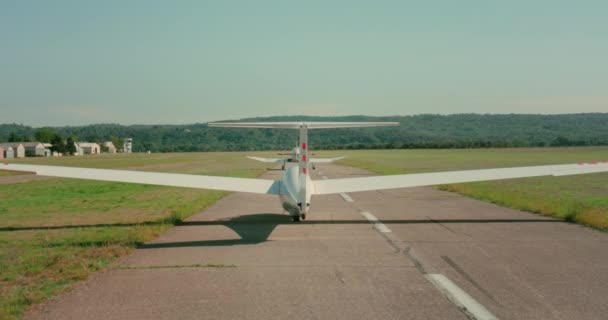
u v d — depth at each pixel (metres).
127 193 24.67
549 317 5.36
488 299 6.04
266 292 6.44
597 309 5.62
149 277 7.29
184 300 6.12
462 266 7.80
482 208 16.09
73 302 6.11
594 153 102.06
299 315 5.50
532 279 6.96
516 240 10.10
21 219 14.84
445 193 22.03
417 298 6.11
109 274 7.50
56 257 8.74
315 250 9.23
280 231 11.55
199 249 9.45
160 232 11.46
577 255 8.55
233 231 11.61
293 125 11.80
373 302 5.96
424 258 8.43
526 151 124.62
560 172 13.52
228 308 5.78
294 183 12.67
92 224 13.43
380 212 15.09
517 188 25.61
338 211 15.38
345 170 44.03
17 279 7.33
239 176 34.88
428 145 181.62
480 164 55.59
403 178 14.49
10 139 188.38
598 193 22.34
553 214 14.08
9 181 36.84
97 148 187.75
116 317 5.52
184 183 13.36
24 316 5.60
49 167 14.20
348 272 7.48
